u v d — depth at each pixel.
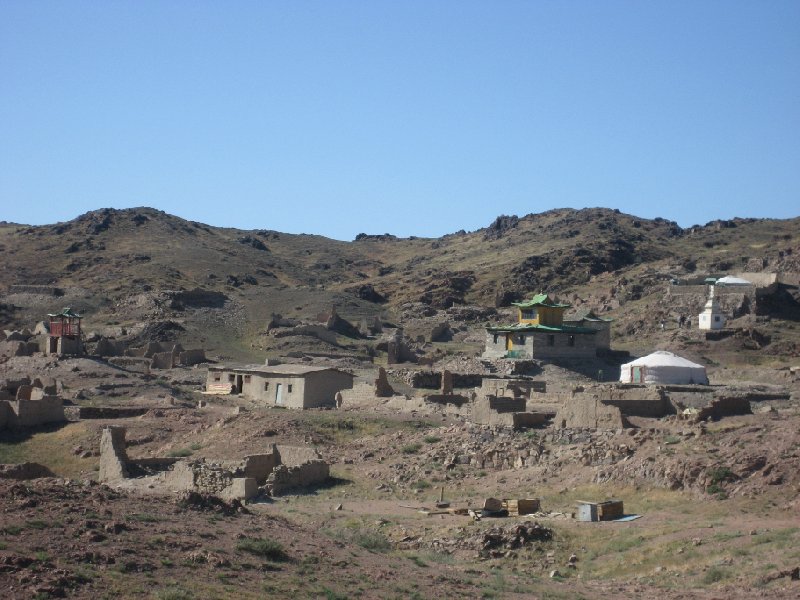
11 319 172.25
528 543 44.69
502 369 111.25
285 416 74.88
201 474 55.59
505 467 58.66
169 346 133.75
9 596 27.59
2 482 38.50
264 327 162.25
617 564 41.91
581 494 52.03
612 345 135.88
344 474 60.72
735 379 100.00
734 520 44.97
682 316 145.25
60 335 119.56
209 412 83.69
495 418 64.44
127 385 103.06
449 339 167.12
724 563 39.62
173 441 73.50
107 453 59.84
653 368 92.75
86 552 32.12
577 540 45.00
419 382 99.00
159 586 30.50
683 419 58.22
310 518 49.59
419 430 69.75
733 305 144.88
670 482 50.06
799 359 120.75
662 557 41.56
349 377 92.88
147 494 42.78
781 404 73.25
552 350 114.75
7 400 80.31
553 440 60.25
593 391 73.44
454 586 36.69
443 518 49.81
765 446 50.62
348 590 33.59
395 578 36.38
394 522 48.97
